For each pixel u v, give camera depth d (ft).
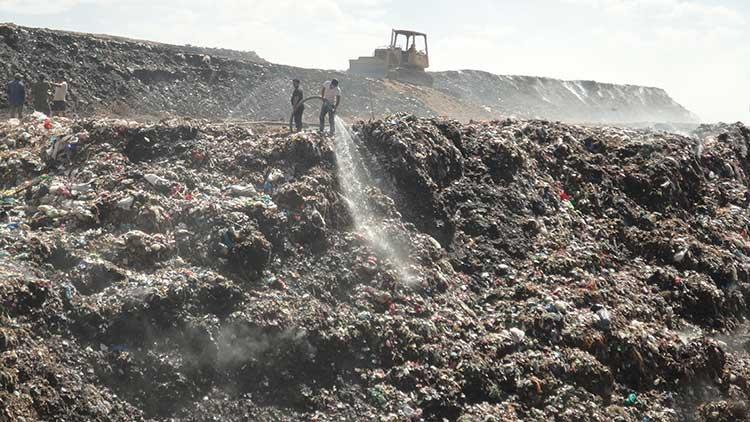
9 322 39.99
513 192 69.05
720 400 55.16
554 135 79.41
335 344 47.57
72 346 41.14
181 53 135.03
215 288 46.75
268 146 61.62
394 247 57.62
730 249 74.79
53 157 59.36
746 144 98.78
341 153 64.03
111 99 113.60
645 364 54.60
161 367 42.39
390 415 45.01
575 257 64.28
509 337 53.06
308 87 148.97
